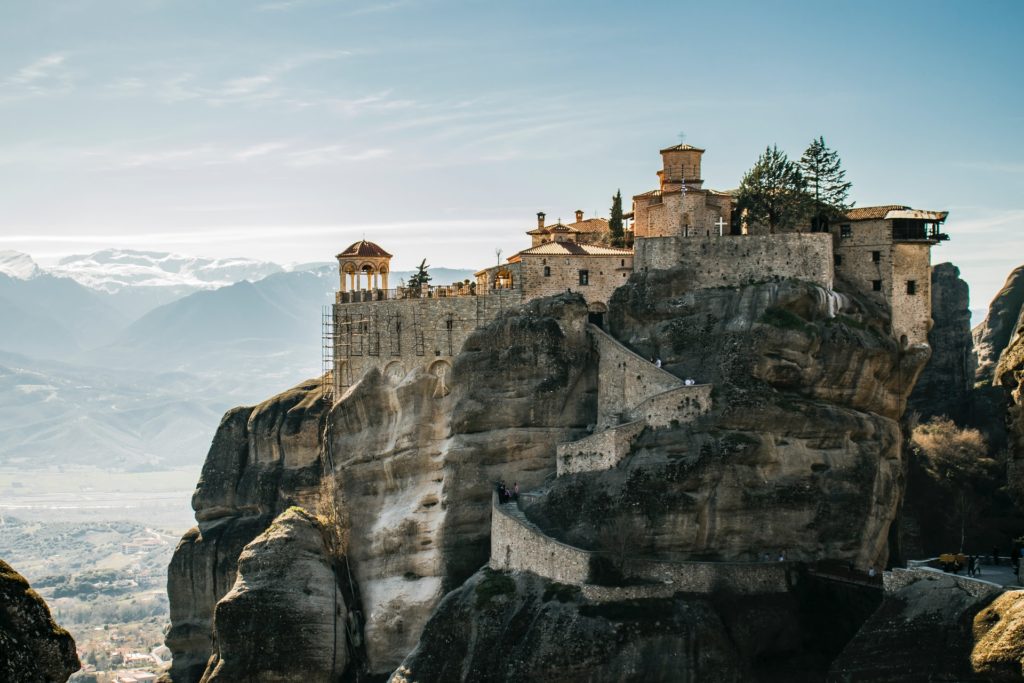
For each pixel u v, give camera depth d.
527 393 142.12
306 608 142.88
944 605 98.25
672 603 114.69
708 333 132.88
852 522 123.56
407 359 155.50
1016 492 111.75
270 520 169.50
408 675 124.88
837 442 125.75
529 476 141.75
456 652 123.25
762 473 122.44
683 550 119.88
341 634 145.38
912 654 97.44
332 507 156.50
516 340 143.38
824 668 112.19
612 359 137.75
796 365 127.88
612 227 166.62
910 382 138.38
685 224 145.25
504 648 117.56
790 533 121.94
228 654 141.25
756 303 132.00
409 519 148.50
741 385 126.19
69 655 69.31
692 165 152.12
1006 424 115.06
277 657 141.00
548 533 123.38
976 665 91.31
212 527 172.88
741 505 120.88
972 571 102.50
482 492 142.50
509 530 128.25
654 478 120.88
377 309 159.25
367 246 170.00
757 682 111.81
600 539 119.25
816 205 143.12
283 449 171.12
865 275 139.75
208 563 168.75
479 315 150.25
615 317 141.00
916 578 102.94
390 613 146.00
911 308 139.62
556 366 141.38
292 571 144.75
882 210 141.25
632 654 111.56
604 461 126.06
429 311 153.75
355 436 157.75
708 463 120.81
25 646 66.50
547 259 147.50
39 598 69.44
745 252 136.50
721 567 117.25
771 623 114.69
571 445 129.38
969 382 177.88
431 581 144.50
